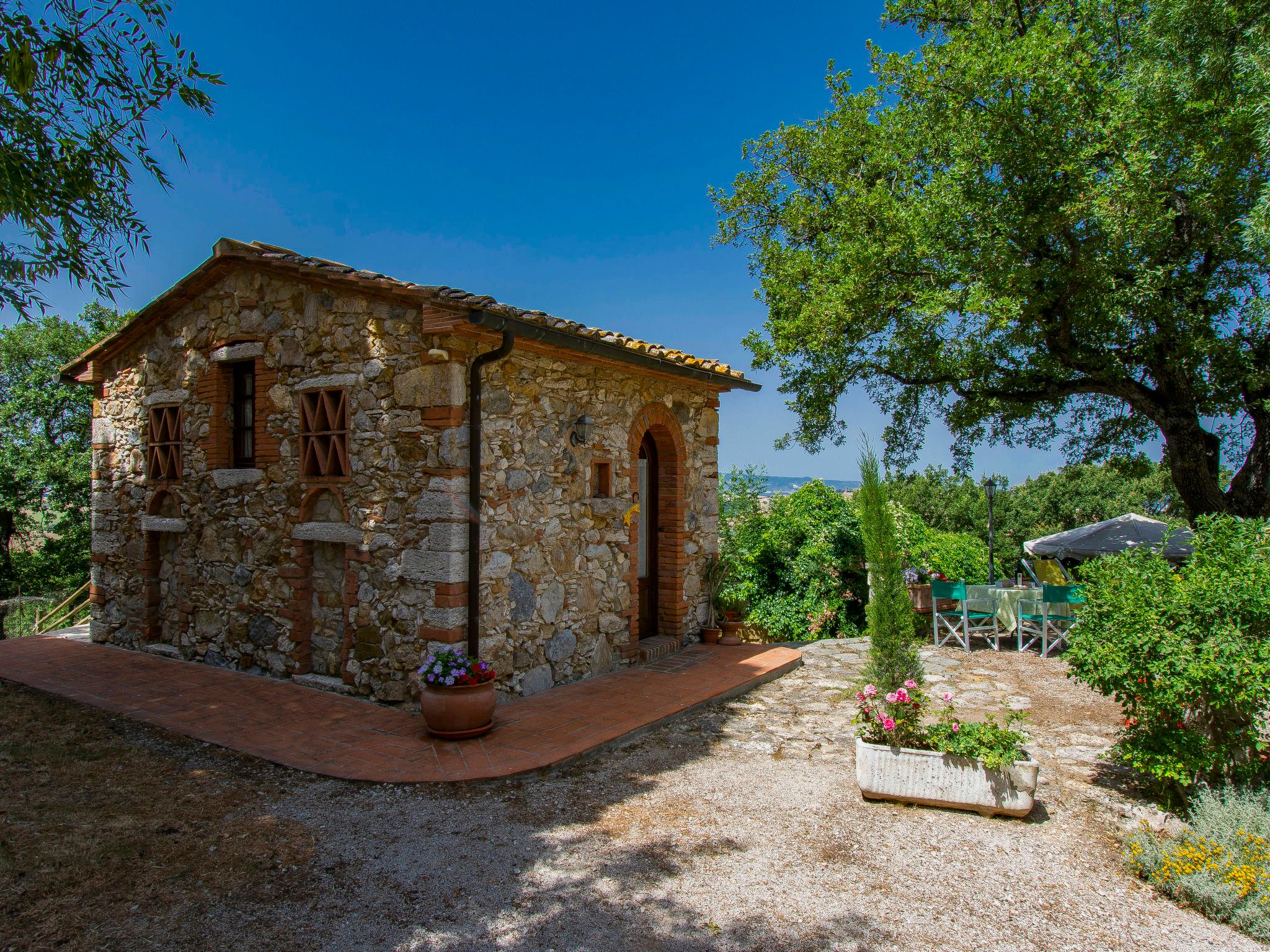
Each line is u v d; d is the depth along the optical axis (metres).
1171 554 10.70
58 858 3.83
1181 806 4.79
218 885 3.64
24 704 6.61
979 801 4.61
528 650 6.98
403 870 3.84
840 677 8.38
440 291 5.89
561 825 4.43
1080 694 7.70
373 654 6.59
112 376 9.43
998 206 9.57
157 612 8.86
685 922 3.41
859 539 11.57
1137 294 9.48
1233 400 10.73
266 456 7.50
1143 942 3.34
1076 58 9.23
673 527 9.31
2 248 4.82
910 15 12.74
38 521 18.73
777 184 14.38
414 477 6.33
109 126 5.11
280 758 5.30
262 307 7.57
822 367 12.93
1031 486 27.98
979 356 10.77
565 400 7.43
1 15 4.40
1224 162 8.60
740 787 5.09
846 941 3.29
